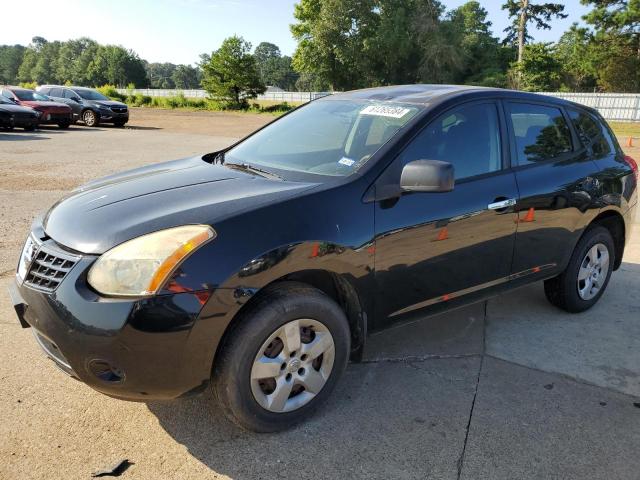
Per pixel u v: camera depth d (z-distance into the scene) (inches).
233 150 151.9
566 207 149.9
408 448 103.0
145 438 104.4
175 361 91.4
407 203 116.5
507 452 102.4
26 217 271.6
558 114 158.6
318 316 105.2
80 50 5708.7
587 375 131.3
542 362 137.3
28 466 95.8
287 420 106.3
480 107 137.2
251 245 95.6
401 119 126.3
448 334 152.4
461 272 129.9
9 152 526.0
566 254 155.8
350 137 130.3
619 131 1072.8
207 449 101.8
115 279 90.4
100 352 89.5
